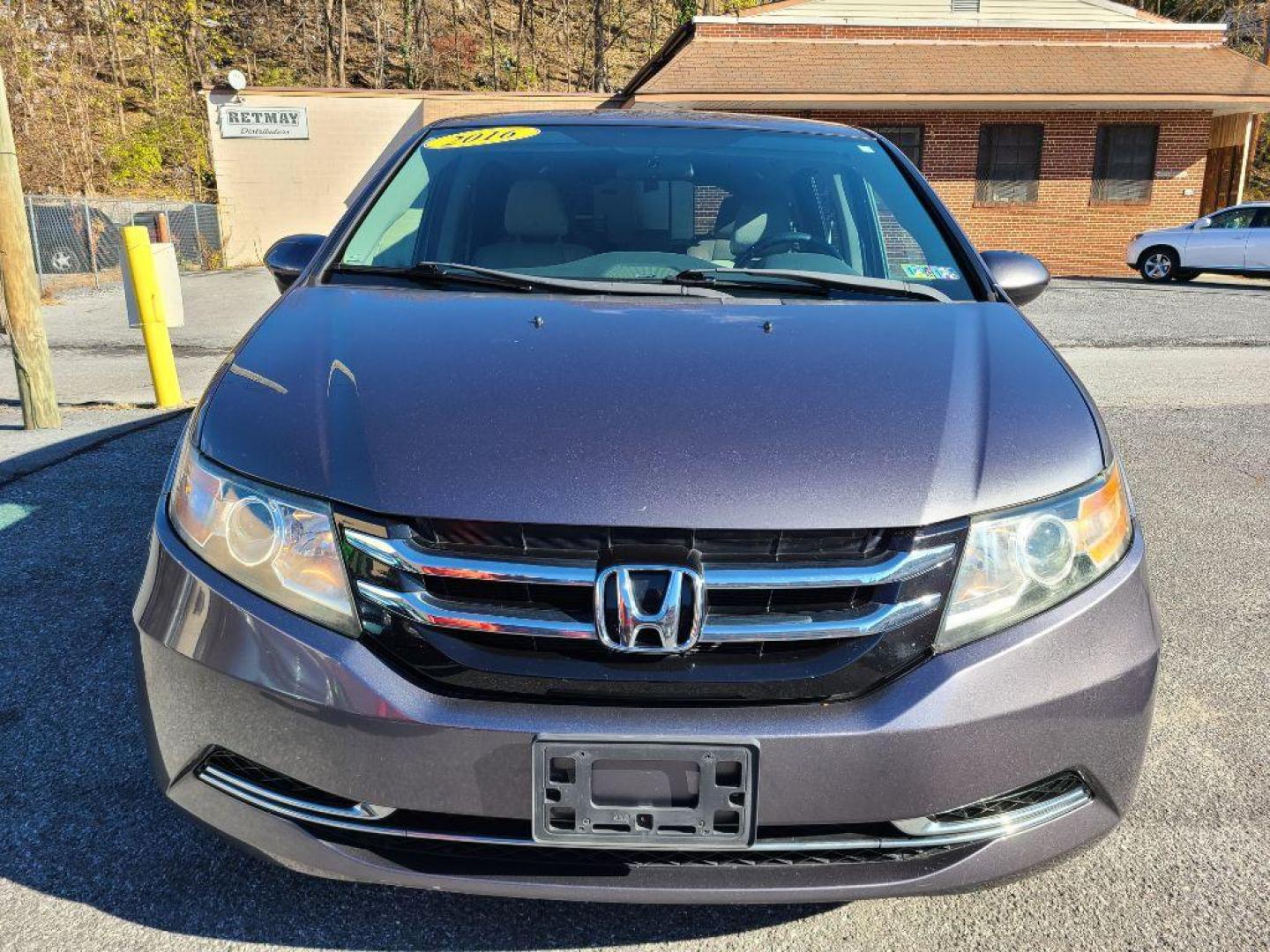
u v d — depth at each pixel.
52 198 16.06
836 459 1.63
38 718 2.52
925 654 1.55
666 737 1.46
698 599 1.48
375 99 21.17
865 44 19.64
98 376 7.48
